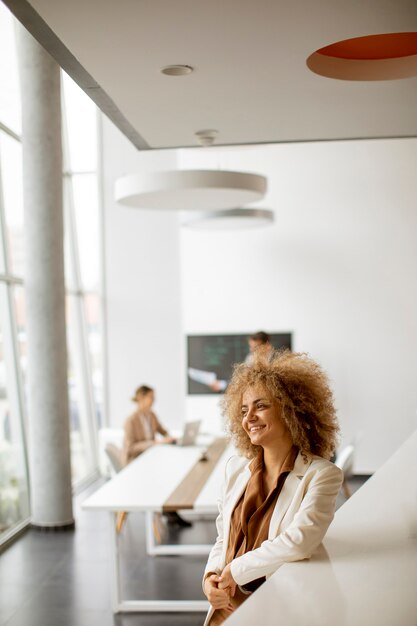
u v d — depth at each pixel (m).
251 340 6.70
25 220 8.02
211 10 2.99
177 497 5.22
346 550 2.25
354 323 10.28
